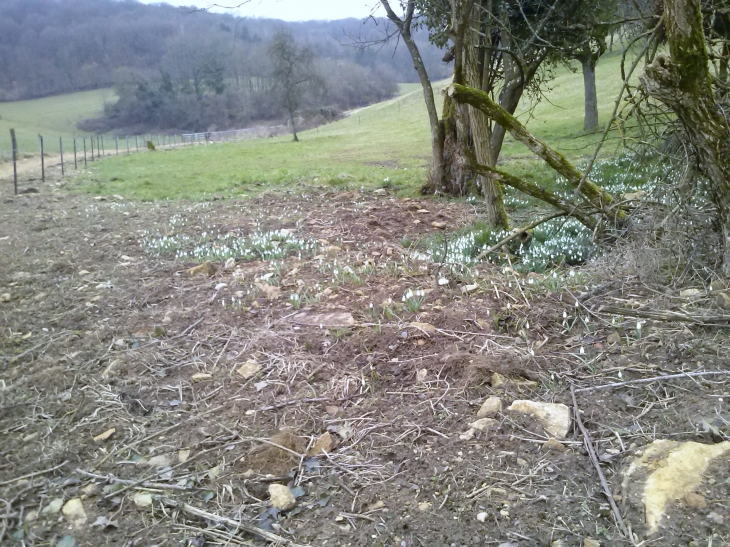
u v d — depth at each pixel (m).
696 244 4.96
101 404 3.69
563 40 11.88
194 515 2.72
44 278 6.51
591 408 3.32
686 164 5.10
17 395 3.84
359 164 19.92
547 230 7.22
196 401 3.73
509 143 22.05
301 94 44.16
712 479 2.51
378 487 2.85
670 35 4.28
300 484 2.92
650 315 4.20
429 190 12.09
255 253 7.27
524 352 4.05
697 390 3.32
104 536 2.59
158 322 5.01
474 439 3.12
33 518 2.71
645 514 2.42
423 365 3.98
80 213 11.09
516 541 2.42
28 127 60.12
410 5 11.09
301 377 3.96
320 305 5.20
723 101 5.11
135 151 38.22
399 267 6.19
